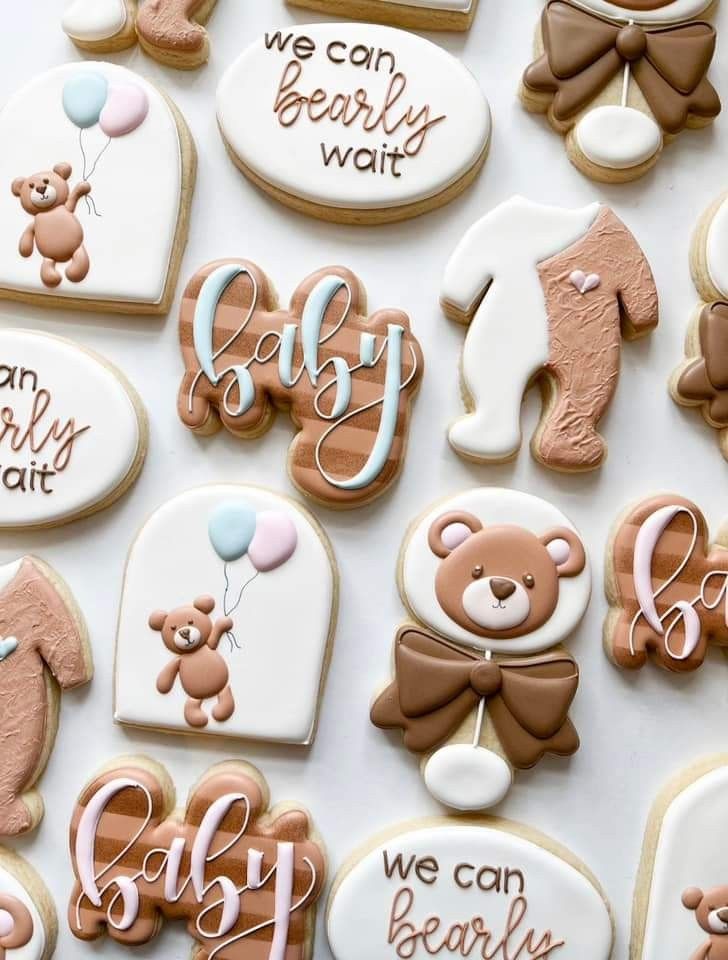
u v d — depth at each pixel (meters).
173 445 0.57
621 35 0.58
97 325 0.58
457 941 0.54
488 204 0.58
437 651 0.55
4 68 0.59
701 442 0.58
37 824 0.56
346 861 0.56
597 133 0.57
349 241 0.58
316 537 0.56
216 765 0.56
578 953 0.54
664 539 0.56
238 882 0.55
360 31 0.58
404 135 0.57
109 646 0.57
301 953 0.55
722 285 0.57
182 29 0.58
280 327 0.56
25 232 0.57
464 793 0.55
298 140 0.57
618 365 0.57
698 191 0.59
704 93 0.58
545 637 0.56
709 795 0.55
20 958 0.55
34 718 0.56
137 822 0.55
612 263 0.57
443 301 0.57
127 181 0.57
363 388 0.56
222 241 0.58
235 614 0.56
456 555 0.56
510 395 0.56
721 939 0.54
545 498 0.57
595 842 0.56
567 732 0.55
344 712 0.56
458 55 0.59
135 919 0.55
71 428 0.56
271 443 0.57
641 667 0.57
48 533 0.57
